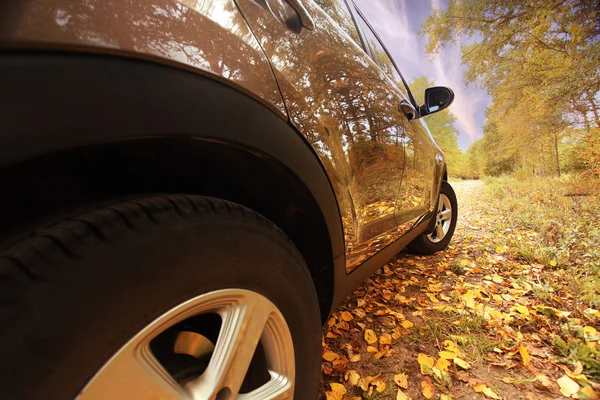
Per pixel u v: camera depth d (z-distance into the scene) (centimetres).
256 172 106
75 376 57
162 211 74
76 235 61
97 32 62
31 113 53
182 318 76
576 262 291
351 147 147
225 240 83
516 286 256
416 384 164
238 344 86
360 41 220
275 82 106
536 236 376
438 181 302
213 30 88
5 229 64
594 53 783
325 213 128
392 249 216
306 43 130
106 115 61
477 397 155
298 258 110
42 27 55
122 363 63
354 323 218
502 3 905
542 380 159
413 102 287
